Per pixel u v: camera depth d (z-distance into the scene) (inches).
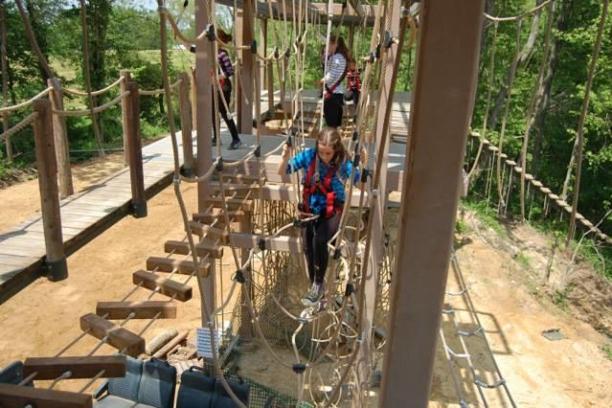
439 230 59.6
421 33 54.4
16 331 326.3
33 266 138.6
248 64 276.8
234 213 194.9
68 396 84.5
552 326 371.2
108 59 812.6
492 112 603.2
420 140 57.2
